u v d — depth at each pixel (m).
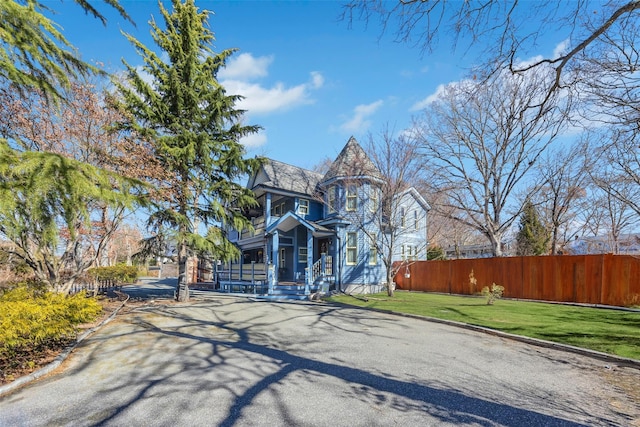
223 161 13.57
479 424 3.43
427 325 8.82
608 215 23.12
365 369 5.18
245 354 6.02
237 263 22.05
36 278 11.34
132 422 3.46
